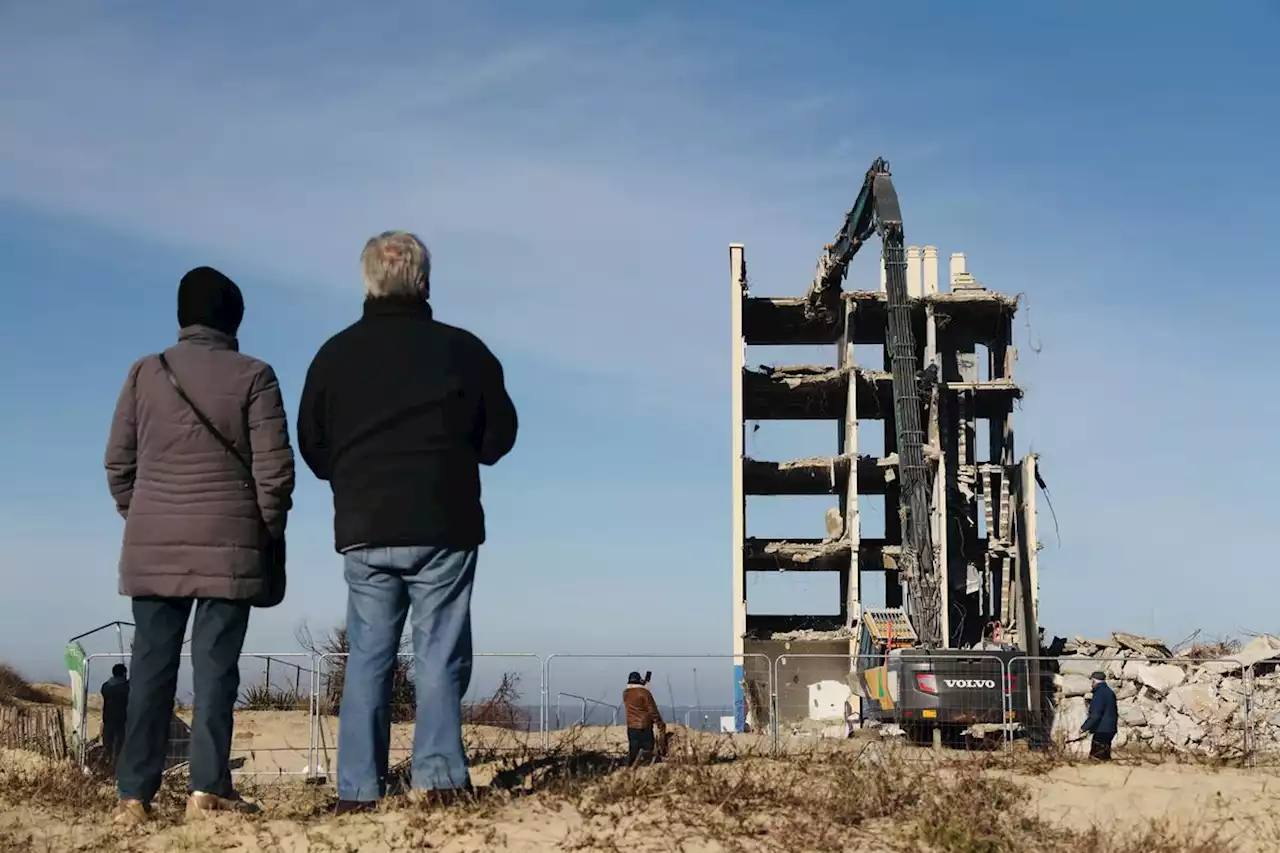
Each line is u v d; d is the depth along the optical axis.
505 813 8.62
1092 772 13.03
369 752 8.59
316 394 8.68
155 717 8.76
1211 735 27.61
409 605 8.79
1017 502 49.31
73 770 11.33
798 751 13.27
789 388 52.50
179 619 8.76
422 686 8.59
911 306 50.56
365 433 8.48
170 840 8.12
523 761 11.33
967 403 50.19
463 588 8.65
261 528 8.72
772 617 53.91
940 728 22.97
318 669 16.44
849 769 10.73
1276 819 10.74
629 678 15.38
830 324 53.88
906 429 45.94
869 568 52.72
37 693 38.47
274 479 8.63
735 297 51.28
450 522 8.48
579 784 9.63
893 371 47.09
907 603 43.72
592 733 14.79
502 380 8.91
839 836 8.80
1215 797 11.55
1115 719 17.84
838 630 49.66
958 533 49.34
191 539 8.48
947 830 8.97
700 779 9.82
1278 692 28.69
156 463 8.56
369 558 8.51
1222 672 29.59
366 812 8.48
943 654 23.47
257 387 8.64
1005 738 21.58
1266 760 17.45
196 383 8.54
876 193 47.91
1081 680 30.09
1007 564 48.81
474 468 8.71
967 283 50.56
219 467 8.58
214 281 8.80
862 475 51.97
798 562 51.84
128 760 8.75
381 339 8.62
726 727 14.96
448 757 8.59
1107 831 9.78
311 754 16.02
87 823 9.06
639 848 8.05
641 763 10.98
